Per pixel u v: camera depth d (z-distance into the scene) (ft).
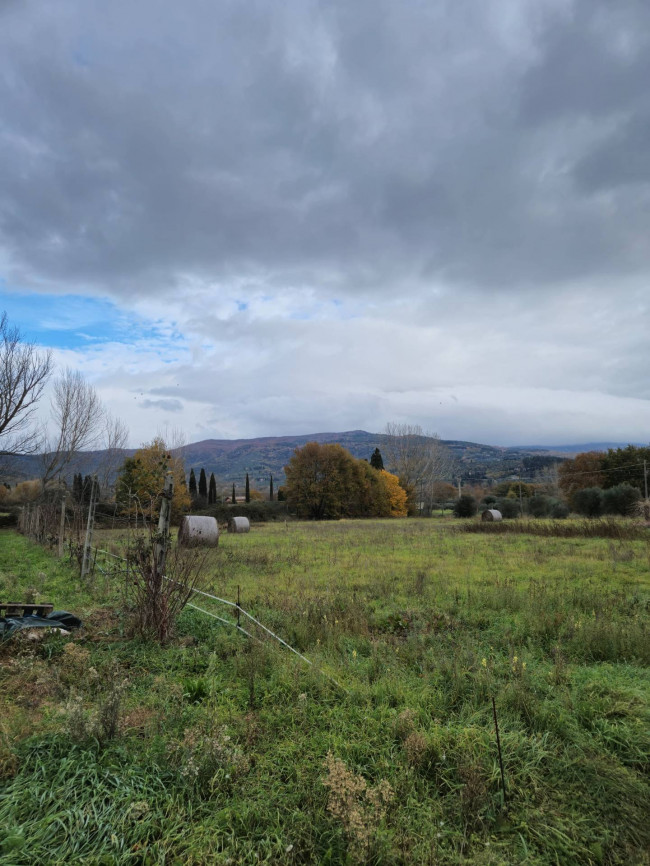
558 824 9.22
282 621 22.29
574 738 11.95
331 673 15.89
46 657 17.15
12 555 51.55
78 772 9.96
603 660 18.69
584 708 13.32
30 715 12.81
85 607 25.23
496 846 8.75
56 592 29.27
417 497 229.66
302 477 189.78
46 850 8.11
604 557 47.06
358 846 8.34
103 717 11.66
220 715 12.99
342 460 193.36
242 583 34.09
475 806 9.60
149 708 13.55
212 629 21.08
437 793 10.09
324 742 11.76
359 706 13.75
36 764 10.26
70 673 15.38
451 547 58.75
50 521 66.39
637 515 100.99
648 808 9.67
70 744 11.02
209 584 31.53
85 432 97.71
